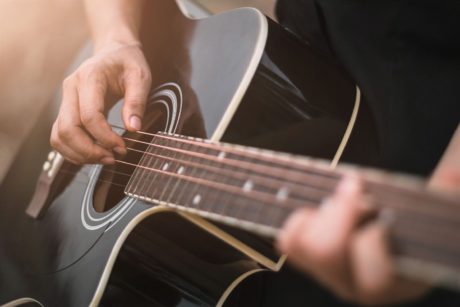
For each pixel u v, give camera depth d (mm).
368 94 686
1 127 1321
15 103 1327
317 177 489
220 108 653
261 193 513
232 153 561
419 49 677
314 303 696
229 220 528
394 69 682
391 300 467
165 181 617
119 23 827
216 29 738
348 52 706
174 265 658
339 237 443
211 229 625
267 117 648
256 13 701
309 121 660
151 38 803
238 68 669
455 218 419
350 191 445
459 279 418
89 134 740
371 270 438
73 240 716
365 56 697
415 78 674
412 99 672
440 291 635
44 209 778
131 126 706
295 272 707
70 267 704
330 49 741
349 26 708
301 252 461
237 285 679
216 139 638
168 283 667
